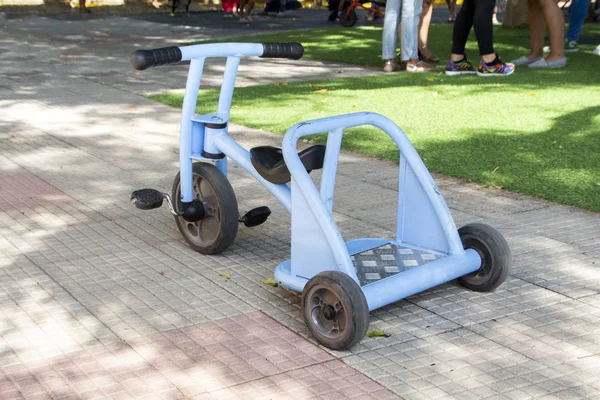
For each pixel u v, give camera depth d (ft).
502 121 26.68
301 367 11.26
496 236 13.53
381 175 21.15
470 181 20.26
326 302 11.78
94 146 24.18
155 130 26.32
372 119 13.57
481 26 35.99
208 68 40.29
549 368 11.25
